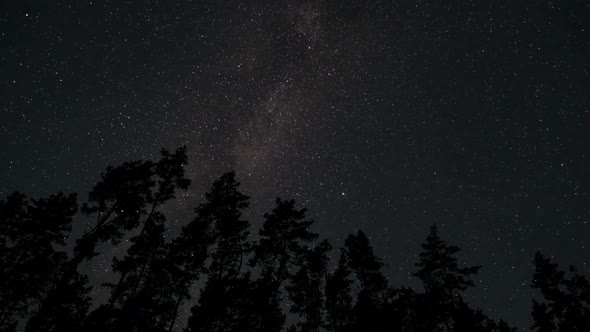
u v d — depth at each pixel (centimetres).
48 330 2012
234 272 2589
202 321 2153
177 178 2706
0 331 2206
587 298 2802
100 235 2292
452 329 2223
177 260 2450
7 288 2261
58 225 2469
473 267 2833
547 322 2725
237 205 2805
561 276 2894
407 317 2355
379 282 2650
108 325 1967
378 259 2786
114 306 2169
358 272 2773
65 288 2066
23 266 2278
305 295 2900
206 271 2542
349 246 2842
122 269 2328
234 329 2250
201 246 2567
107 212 2422
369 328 1895
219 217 2714
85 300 2102
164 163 2720
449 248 2931
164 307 2198
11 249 2438
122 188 2484
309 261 2831
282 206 2894
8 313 2284
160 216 2567
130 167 2545
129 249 2406
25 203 2545
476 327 2080
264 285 2420
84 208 2372
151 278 2562
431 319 2305
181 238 2539
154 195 2630
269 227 2812
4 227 2434
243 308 2381
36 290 2295
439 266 2892
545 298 2872
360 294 2044
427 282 2884
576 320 2633
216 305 2198
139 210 2470
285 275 2700
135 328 2112
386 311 1977
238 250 2683
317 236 2828
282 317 2514
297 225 2838
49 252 2414
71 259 2208
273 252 2706
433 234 3016
